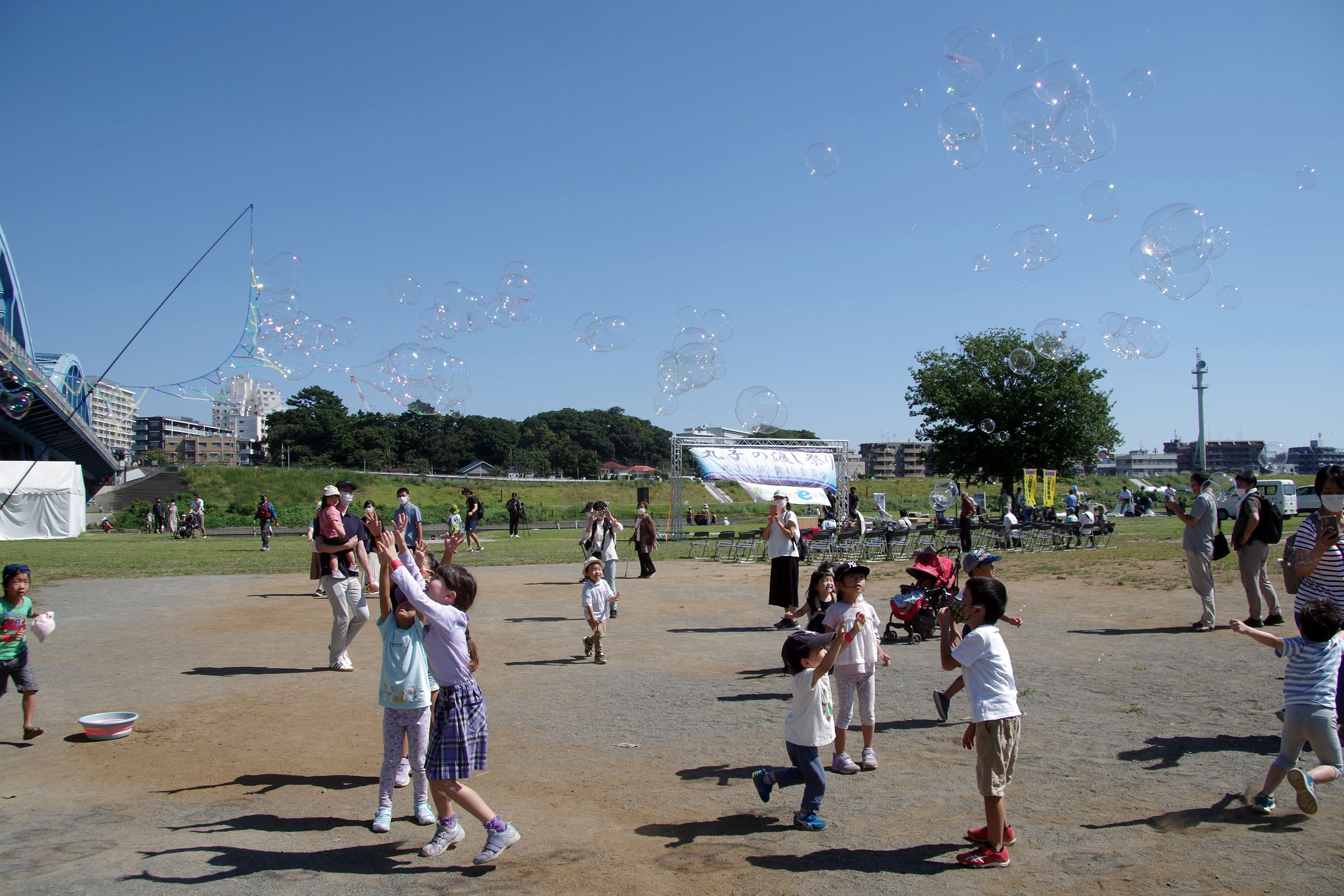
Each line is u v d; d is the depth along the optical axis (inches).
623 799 179.2
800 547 391.9
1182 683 259.0
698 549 893.8
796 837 156.5
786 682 286.5
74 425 1616.6
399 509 469.1
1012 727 143.6
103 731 225.3
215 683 289.9
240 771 201.9
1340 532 203.8
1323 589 206.4
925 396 1526.8
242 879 142.6
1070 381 1428.4
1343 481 204.5
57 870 146.2
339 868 147.1
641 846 153.9
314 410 3157.0
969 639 149.3
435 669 150.0
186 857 152.1
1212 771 183.0
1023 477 1473.9
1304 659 155.3
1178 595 434.0
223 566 698.8
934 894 131.0
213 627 404.2
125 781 195.0
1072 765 190.4
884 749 209.5
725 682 288.0
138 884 140.4
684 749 213.3
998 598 148.2
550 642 365.7
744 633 384.8
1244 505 333.1
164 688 283.4
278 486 2148.1
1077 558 653.3
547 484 2433.6
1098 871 136.6
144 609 459.5
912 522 909.2
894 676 287.6
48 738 228.1
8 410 1208.8
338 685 287.4
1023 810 165.6
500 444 3636.8
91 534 1370.6
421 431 3484.3
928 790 179.6
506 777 194.2
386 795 165.3
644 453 5132.9
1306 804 152.0
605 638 373.4
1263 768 183.8
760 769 196.7
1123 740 206.5
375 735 230.2
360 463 3095.5
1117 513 1568.7
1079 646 319.9
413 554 194.4
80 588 551.8
